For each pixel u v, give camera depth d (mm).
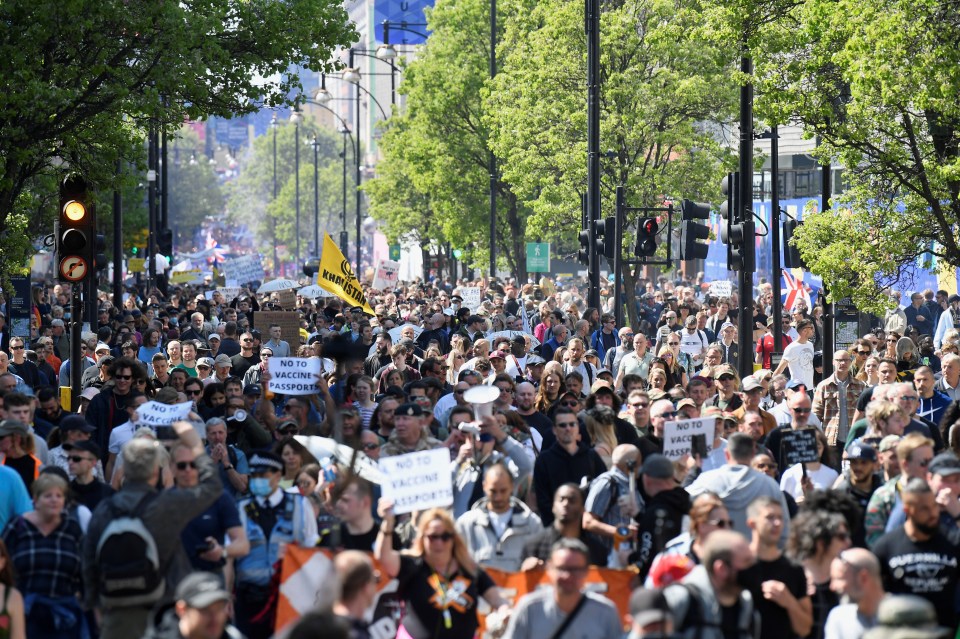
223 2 33344
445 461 13312
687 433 16500
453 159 78625
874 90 27953
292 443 15914
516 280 79688
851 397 22922
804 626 12008
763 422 20203
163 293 72125
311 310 57406
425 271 107250
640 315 56500
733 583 10898
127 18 31156
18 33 30844
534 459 18406
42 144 33125
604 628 11258
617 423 17938
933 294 49656
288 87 35438
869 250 29359
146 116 35344
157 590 12641
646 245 38250
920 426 18578
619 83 56094
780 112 29703
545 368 22250
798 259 33781
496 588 12805
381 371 25969
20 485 14562
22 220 45062
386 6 132625
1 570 12125
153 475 13094
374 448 16672
